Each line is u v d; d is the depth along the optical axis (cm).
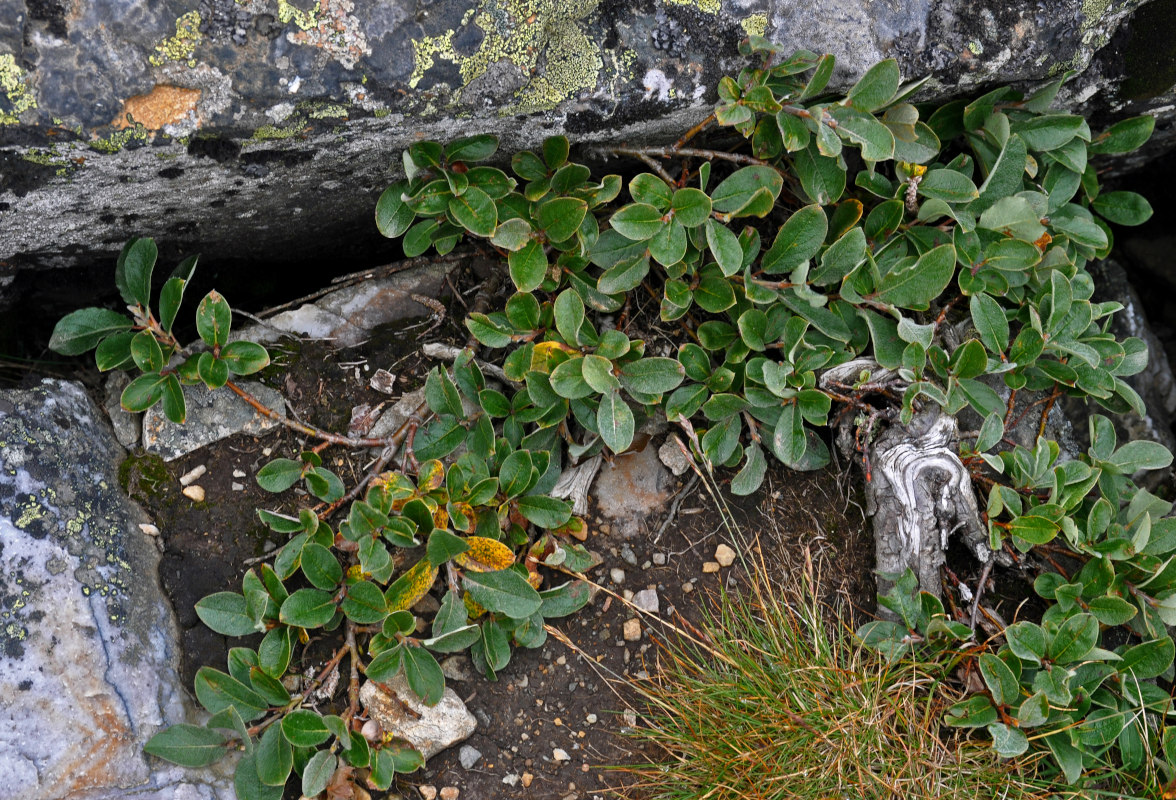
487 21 182
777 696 213
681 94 204
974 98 236
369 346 237
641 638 226
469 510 212
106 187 188
